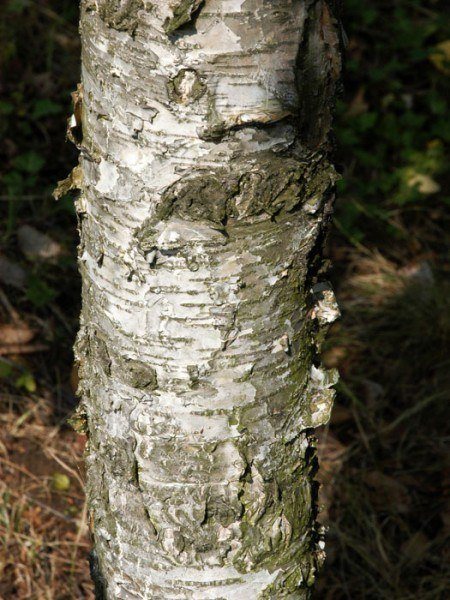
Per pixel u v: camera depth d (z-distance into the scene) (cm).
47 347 165
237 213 81
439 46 222
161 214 81
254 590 94
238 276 83
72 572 136
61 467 150
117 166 82
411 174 201
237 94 77
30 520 142
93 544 101
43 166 192
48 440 153
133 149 80
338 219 191
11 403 157
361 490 148
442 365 166
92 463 96
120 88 79
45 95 202
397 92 216
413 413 159
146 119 79
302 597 98
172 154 79
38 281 169
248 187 80
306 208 83
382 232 193
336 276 183
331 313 91
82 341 93
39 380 161
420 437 157
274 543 93
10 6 213
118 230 84
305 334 89
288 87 78
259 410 88
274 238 83
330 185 83
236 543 92
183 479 90
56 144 195
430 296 176
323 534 102
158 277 83
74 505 145
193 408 87
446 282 180
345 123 208
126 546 94
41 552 138
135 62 78
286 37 77
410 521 146
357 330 172
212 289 83
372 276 181
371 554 140
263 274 84
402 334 171
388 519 146
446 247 191
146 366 87
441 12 233
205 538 91
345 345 171
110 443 91
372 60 222
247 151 79
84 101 83
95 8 78
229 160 79
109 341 88
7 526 140
